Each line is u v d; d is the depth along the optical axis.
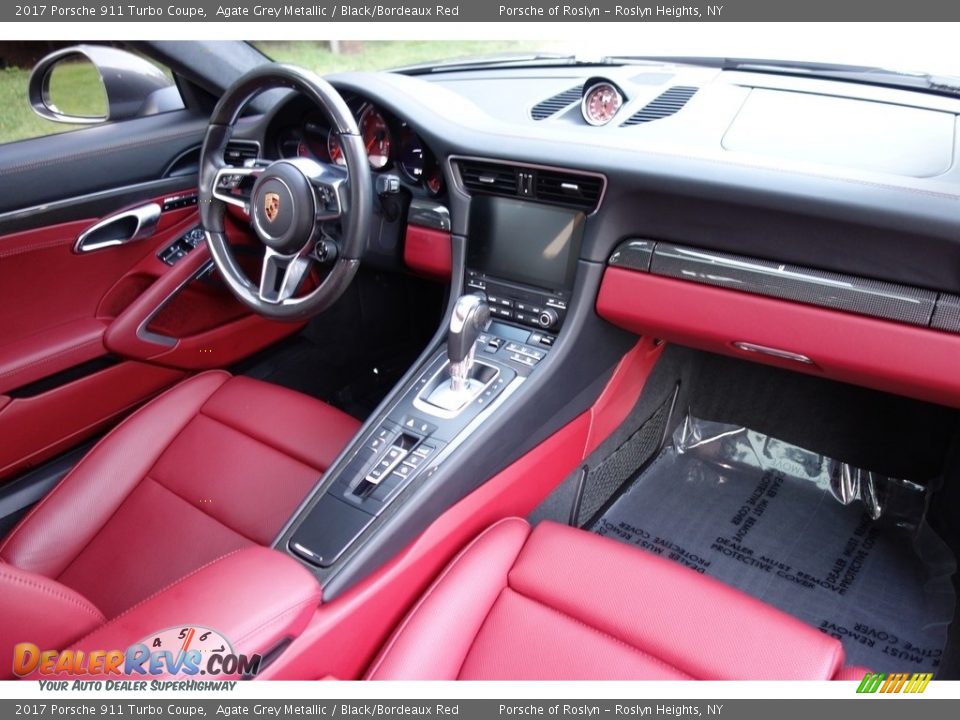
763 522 1.70
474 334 1.22
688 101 1.34
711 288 1.22
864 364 1.14
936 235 0.99
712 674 0.87
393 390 1.29
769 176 1.09
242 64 1.70
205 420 1.33
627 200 1.22
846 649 1.41
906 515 1.70
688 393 1.92
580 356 1.37
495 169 1.32
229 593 0.77
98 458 1.22
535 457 1.33
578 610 0.96
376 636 1.02
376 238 1.58
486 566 1.02
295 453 1.24
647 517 1.72
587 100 1.35
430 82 1.65
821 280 1.12
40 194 1.44
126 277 1.62
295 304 1.28
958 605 1.47
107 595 1.09
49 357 1.44
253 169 1.30
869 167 1.09
